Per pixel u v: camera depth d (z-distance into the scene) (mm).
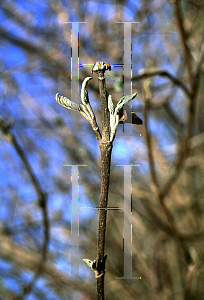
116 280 2502
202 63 1810
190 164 2336
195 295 1969
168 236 2232
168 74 1695
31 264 2275
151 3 2361
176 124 2334
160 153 2254
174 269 2271
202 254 1559
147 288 2486
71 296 2342
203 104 2256
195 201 2447
